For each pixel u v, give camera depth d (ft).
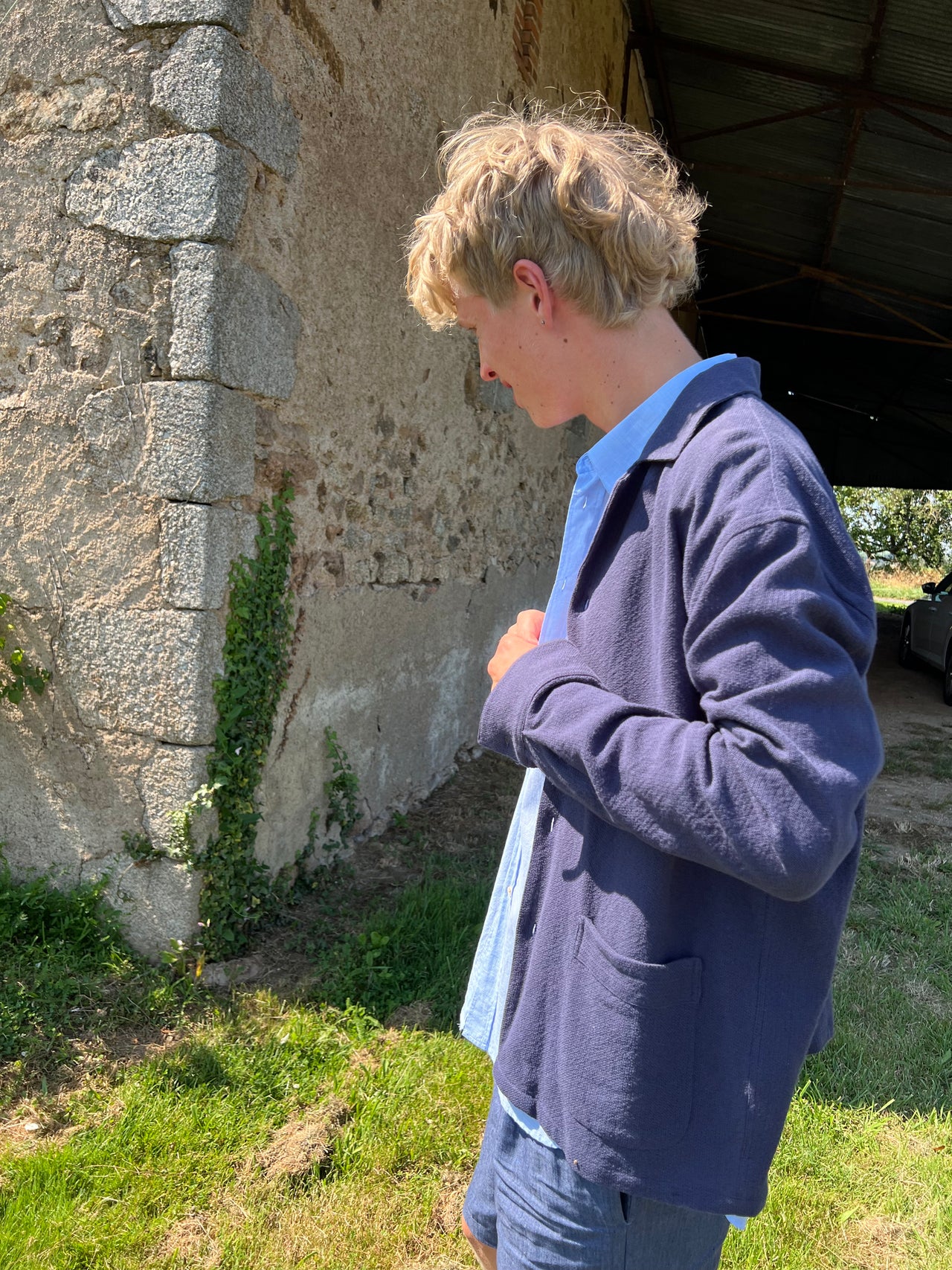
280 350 10.16
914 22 16.90
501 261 3.36
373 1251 6.42
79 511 9.65
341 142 11.16
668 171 3.70
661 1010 2.98
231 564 9.68
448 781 16.29
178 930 9.62
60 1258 6.13
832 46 19.12
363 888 11.95
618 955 3.03
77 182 9.33
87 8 9.16
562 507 22.52
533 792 3.91
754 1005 2.98
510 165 3.33
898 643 40.68
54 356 9.62
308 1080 8.04
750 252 34.17
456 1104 7.84
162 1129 7.30
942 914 12.58
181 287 9.07
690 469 2.97
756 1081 2.98
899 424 55.06
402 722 14.44
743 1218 3.65
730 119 25.89
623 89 25.90
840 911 3.04
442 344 14.58
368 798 13.50
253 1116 7.62
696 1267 3.49
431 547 15.03
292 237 10.27
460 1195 6.99
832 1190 7.32
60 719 9.95
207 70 8.82
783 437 2.94
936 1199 7.22
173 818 9.48
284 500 10.39
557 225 3.26
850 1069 8.89
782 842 2.46
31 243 9.61
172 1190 6.81
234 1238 6.41
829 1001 3.75
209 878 9.74
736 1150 2.99
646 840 2.79
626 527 3.22
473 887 11.93
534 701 3.15
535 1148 3.50
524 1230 3.57
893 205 25.14
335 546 11.91
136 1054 8.30
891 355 43.50
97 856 9.93
